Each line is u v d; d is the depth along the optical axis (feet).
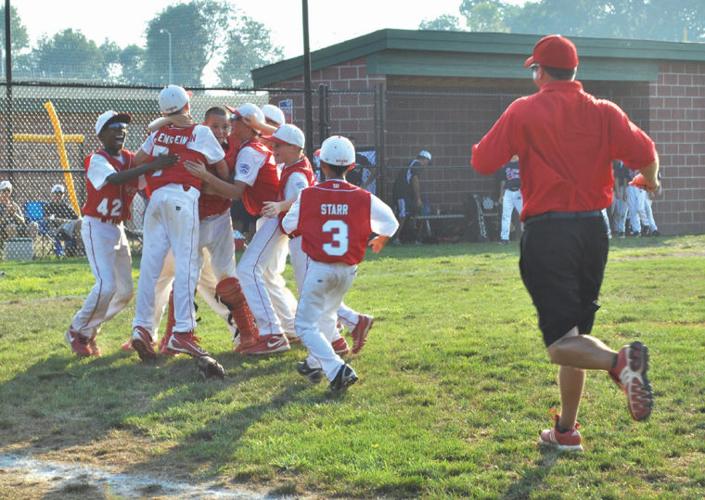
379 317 33.14
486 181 77.20
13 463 18.42
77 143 76.07
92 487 17.01
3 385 24.22
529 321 31.65
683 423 19.62
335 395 22.50
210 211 27.17
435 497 15.84
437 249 61.05
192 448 18.86
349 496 16.26
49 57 279.49
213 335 30.91
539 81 17.48
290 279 43.75
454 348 26.91
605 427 19.47
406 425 19.94
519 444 18.56
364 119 67.87
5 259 57.57
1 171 53.47
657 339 27.96
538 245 16.70
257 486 16.88
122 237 28.14
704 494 15.89
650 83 77.15
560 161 16.65
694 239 67.87
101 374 25.34
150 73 281.54
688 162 78.43
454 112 76.23
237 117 27.17
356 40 67.31
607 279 42.83
